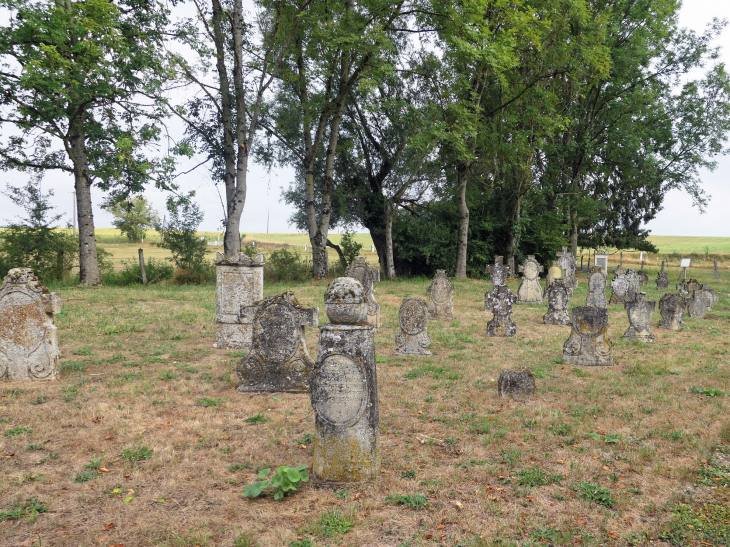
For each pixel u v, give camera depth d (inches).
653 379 376.8
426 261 1309.1
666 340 547.2
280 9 930.1
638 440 257.9
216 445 246.4
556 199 1419.8
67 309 631.8
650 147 1375.5
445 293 666.8
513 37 1018.7
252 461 228.4
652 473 221.6
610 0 1300.4
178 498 194.5
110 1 829.8
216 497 195.8
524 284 877.8
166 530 172.2
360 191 1272.1
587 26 1161.4
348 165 1285.7
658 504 195.5
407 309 465.7
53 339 350.0
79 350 430.0
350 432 208.4
